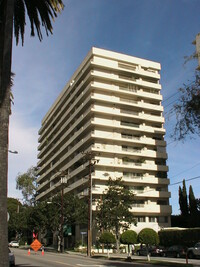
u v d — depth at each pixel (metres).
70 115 74.06
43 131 100.56
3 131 9.66
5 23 10.80
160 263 23.50
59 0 13.75
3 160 9.39
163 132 67.06
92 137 60.09
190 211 60.88
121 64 67.06
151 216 61.28
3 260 8.65
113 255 41.94
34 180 97.25
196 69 11.50
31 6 13.82
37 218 61.06
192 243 44.00
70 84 75.88
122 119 64.25
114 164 59.84
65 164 75.44
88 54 66.50
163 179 63.31
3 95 10.05
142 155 63.41
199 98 11.01
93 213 54.75
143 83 67.75
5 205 9.09
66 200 55.78
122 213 47.88
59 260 28.41
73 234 66.38
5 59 10.41
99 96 62.22
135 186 61.84
